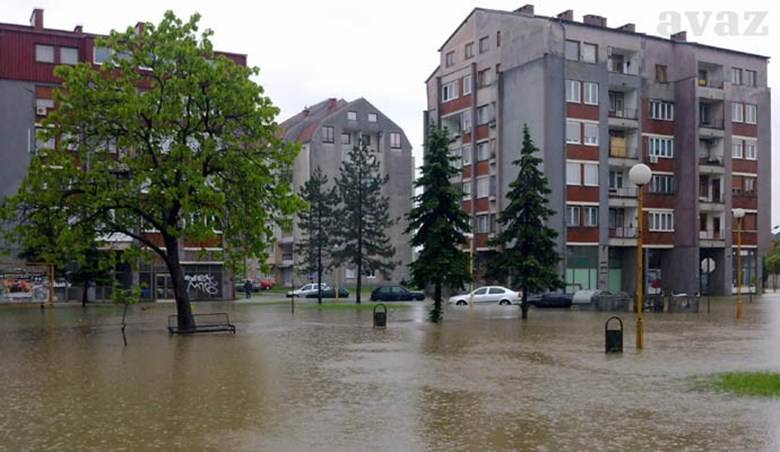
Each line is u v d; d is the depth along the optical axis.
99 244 31.91
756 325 33.22
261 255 31.53
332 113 96.19
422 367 18.91
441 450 10.18
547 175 57.75
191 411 13.09
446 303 55.88
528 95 59.53
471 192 65.25
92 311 46.09
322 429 11.55
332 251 73.88
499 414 12.64
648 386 15.57
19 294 31.53
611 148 62.88
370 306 51.59
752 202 68.62
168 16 30.30
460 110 67.12
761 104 69.31
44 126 30.33
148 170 29.39
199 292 61.78
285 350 23.27
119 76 34.84
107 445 10.64
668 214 64.81
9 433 11.47
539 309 48.66
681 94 65.19
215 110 30.67
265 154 31.59
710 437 10.84
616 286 63.53
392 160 96.94
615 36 62.34
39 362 20.41
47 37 58.81
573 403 13.65
